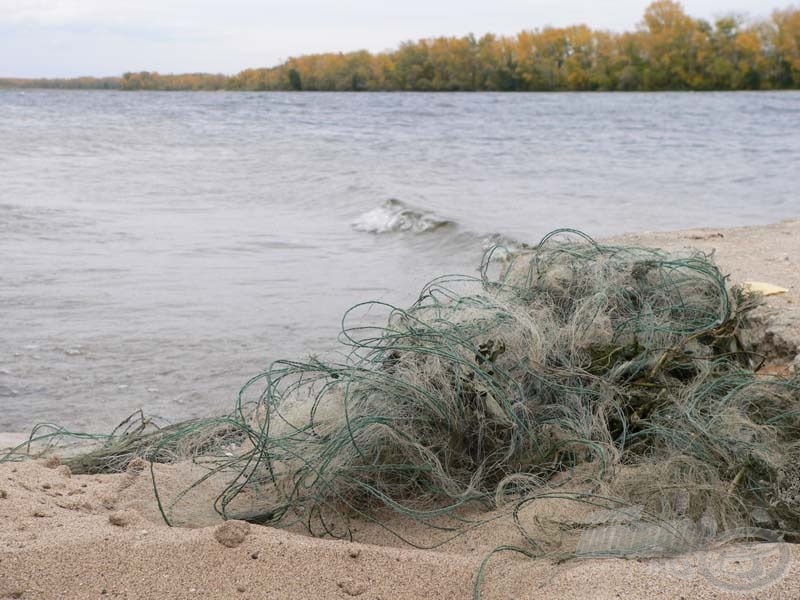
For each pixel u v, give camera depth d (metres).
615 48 95.88
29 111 53.34
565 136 29.66
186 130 33.59
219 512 2.89
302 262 8.89
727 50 90.56
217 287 7.60
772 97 71.31
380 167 18.86
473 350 3.35
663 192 14.43
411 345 3.47
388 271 8.39
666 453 3.06
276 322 6.40
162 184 15.96
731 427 2.99
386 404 3.12
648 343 3.79
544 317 3.87
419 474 3.03
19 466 3.10
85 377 5.21
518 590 2.27
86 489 3.00
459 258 9.15
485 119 42.84
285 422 3.31
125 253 9.20
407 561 2.39
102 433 4.29
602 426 3.23
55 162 20.06
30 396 4.89
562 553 2.46
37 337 6.04
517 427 3.14
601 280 4.18
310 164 19.69
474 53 104.06
